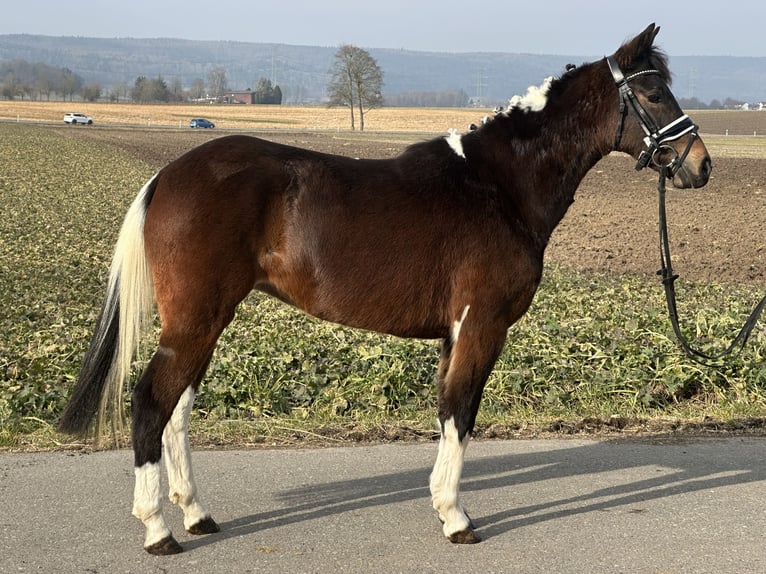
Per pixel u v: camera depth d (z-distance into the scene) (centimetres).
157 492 498
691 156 574
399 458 667
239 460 653
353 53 9788
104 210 2517
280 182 515
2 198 2694
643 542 527
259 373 855
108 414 529
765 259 1920
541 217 564
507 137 561
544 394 865
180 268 498
